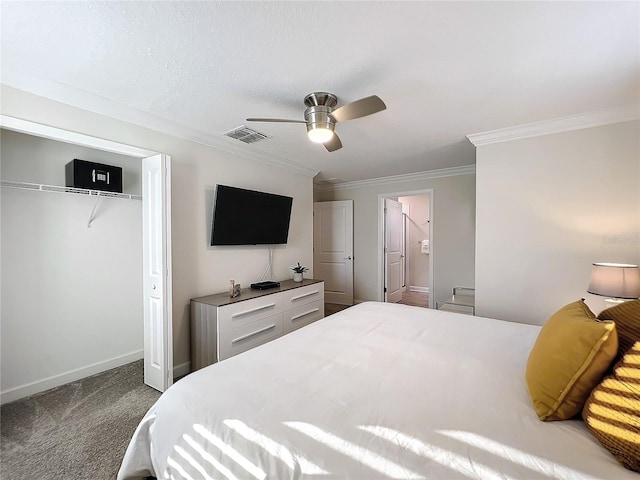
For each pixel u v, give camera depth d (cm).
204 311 265
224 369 131
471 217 437
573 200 253
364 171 454
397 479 73
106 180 265
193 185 285
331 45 155
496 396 108
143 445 116
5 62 168
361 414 97
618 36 148
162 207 233
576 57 166
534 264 269
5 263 224
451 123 261
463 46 156
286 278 400
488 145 287
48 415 203
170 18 135
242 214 323
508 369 130
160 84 193
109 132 225
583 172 248
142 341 307
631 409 77
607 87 199
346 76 184
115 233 287
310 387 115
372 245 529
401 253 617
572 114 242
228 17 134
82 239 265
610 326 91
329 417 96
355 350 152
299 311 351
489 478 72
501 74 183
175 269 269
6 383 222
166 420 108
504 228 281
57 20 135
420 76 185
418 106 227
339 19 136
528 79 189
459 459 78
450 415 96
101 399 224
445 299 457
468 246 440
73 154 262
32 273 236
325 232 569
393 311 231
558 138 258
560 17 135
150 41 151
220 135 288
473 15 134
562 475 72
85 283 266
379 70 178
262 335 297
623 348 93
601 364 90
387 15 133
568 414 93
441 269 462
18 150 232
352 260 544
